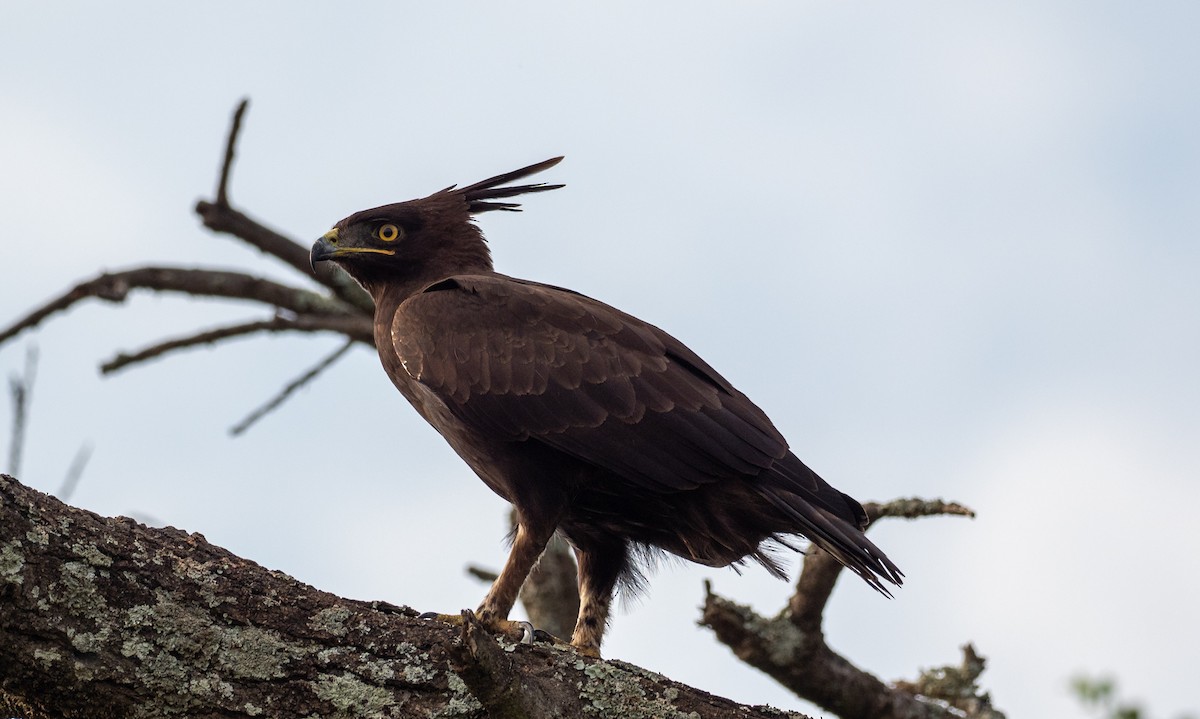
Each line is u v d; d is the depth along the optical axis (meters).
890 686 14.09
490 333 11.53
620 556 11.92
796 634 13.30
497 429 11.33
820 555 12.90
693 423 10.98
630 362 11.25
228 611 8.09
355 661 8.22
